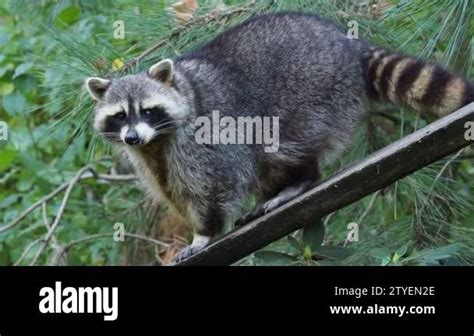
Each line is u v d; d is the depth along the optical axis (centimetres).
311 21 721
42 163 959
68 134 845
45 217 891
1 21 1003
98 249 926
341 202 633
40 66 799
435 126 609
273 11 757
